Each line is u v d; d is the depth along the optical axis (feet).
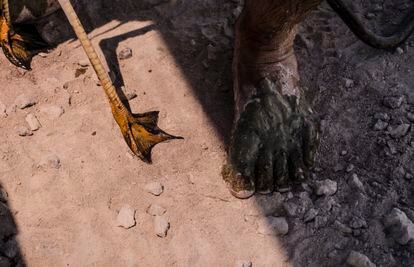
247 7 3.15
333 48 3.60
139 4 3.71
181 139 3.28
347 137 3.31
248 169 3.10
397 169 3.20
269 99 3.18
